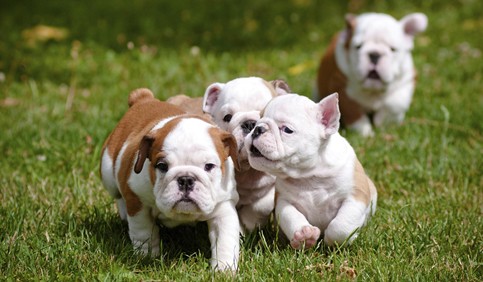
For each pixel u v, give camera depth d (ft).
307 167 24.73
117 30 66.49
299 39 64.23
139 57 55.62
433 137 38.24
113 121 39.86
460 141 38.06
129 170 24.76
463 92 46.85
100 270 23.99
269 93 27.96
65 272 23.93
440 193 31.24
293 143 24.04
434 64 53.93
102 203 30.12
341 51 43.62
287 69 53.57
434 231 26.61
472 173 33.24
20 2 79.30
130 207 24.85
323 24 69.46
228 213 24.61
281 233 26.71
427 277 23.12
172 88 47.06
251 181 26.68
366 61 41.32
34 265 24.23
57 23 69.15
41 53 58.39
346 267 23.71
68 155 35.27
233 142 24.04
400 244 25.81
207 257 25.93
